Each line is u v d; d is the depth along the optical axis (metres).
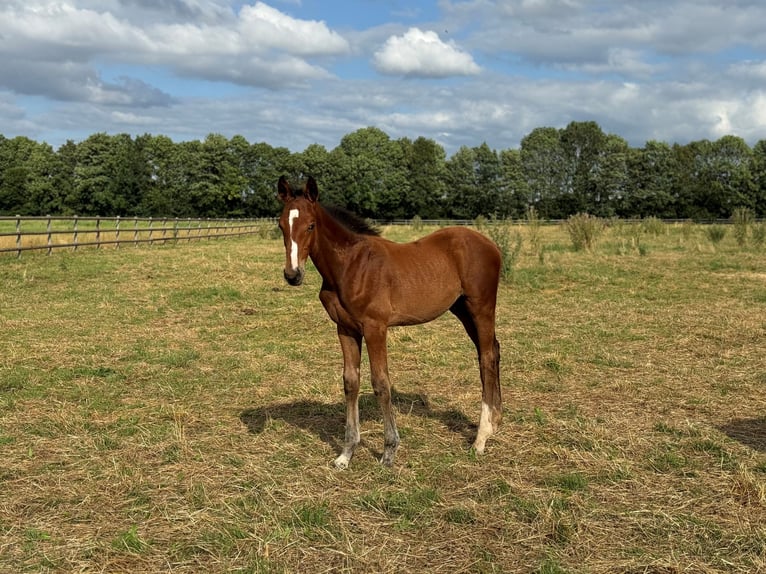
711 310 10.44
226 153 64.88
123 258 18.55
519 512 3.76
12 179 65.50
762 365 7.13
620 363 7.26
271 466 4.48
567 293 12.48
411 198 64.12
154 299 11.62
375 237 4.68
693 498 3.90
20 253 17.28
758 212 60.41
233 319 10.09
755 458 4.51
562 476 4.23
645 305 11.05
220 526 3.60
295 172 65.50
